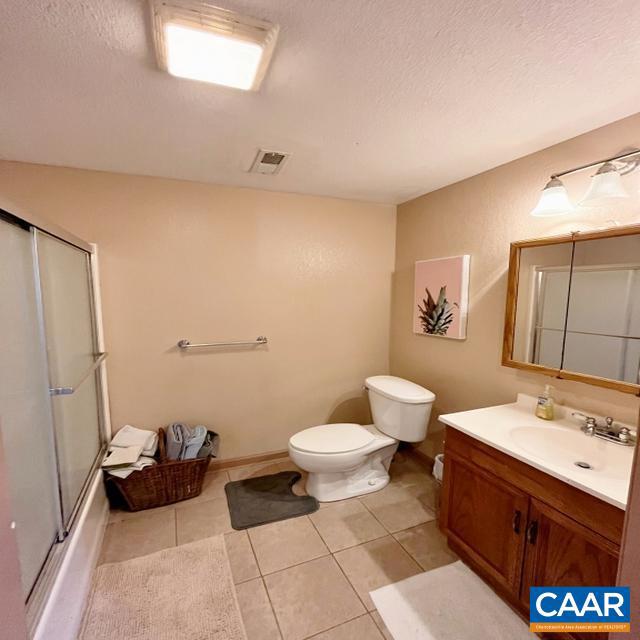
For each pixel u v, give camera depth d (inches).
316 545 71.6
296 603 58.2
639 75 46.0
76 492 64.0
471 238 86.2
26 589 42.8
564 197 59.0
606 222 59.1
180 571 64.1
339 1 34.2
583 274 61.9
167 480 82.8
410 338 109.3
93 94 50.1
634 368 55.1
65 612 48.3
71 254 68.1
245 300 98.7
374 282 114.8
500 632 53.3
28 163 76.8
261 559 67.7
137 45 40.1
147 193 86.4
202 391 96.6
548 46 40.4
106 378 86.4
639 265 54.2
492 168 80.0
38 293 49.8
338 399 113.6
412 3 34.3
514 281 73.9
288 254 102.5
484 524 60.6
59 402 56.4
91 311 82.0
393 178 88.1
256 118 57.8
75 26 37.0
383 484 92.7
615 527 41.8
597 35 38.6
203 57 42.0
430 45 40.4
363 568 65.7
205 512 81.7
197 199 91.0
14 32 37.5
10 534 30.3
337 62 43.4
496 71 45.3
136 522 77.9
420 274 102.3
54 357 55.8
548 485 49.4
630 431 54.9
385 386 95.7
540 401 66.7
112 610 56.1
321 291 107.7
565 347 65.1
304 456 82.2
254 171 83.3
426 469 102.7
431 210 99.5
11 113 55.1
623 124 56.9
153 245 88.0
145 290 88.3
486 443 58.2
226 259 95.4
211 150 70.7
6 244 42.9
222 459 101.2
